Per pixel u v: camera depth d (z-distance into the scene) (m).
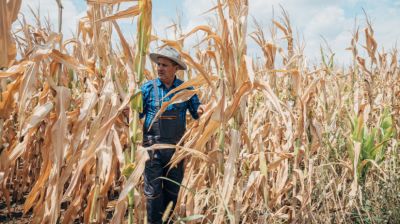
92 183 3.80
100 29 3.13
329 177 3.89
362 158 4.16
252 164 3.46
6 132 4.29
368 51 5.25
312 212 3.63
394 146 4.57
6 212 4.42
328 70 4.23
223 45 2.70
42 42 4.65
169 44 2.60
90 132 2.58
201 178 3.08
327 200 3.76
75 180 2.48
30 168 5.16
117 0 2.42
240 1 2.81
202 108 3.36
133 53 4.10
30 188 5.20
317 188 3.82
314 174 3.96
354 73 5.29
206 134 2.65
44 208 2.70
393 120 4.82
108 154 2.77
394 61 5.80
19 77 2.29
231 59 2.70
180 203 3.07
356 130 3.98
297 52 4.31
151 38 2.63
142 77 2.55
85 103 2.57
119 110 2.49
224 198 2.54
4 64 1.89
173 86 3.35
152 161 3.22
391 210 3.80
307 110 3.49
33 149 4.70
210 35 2.73
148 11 2.45
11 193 5.30
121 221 2.69
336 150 4.28
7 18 1.84
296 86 3.45
